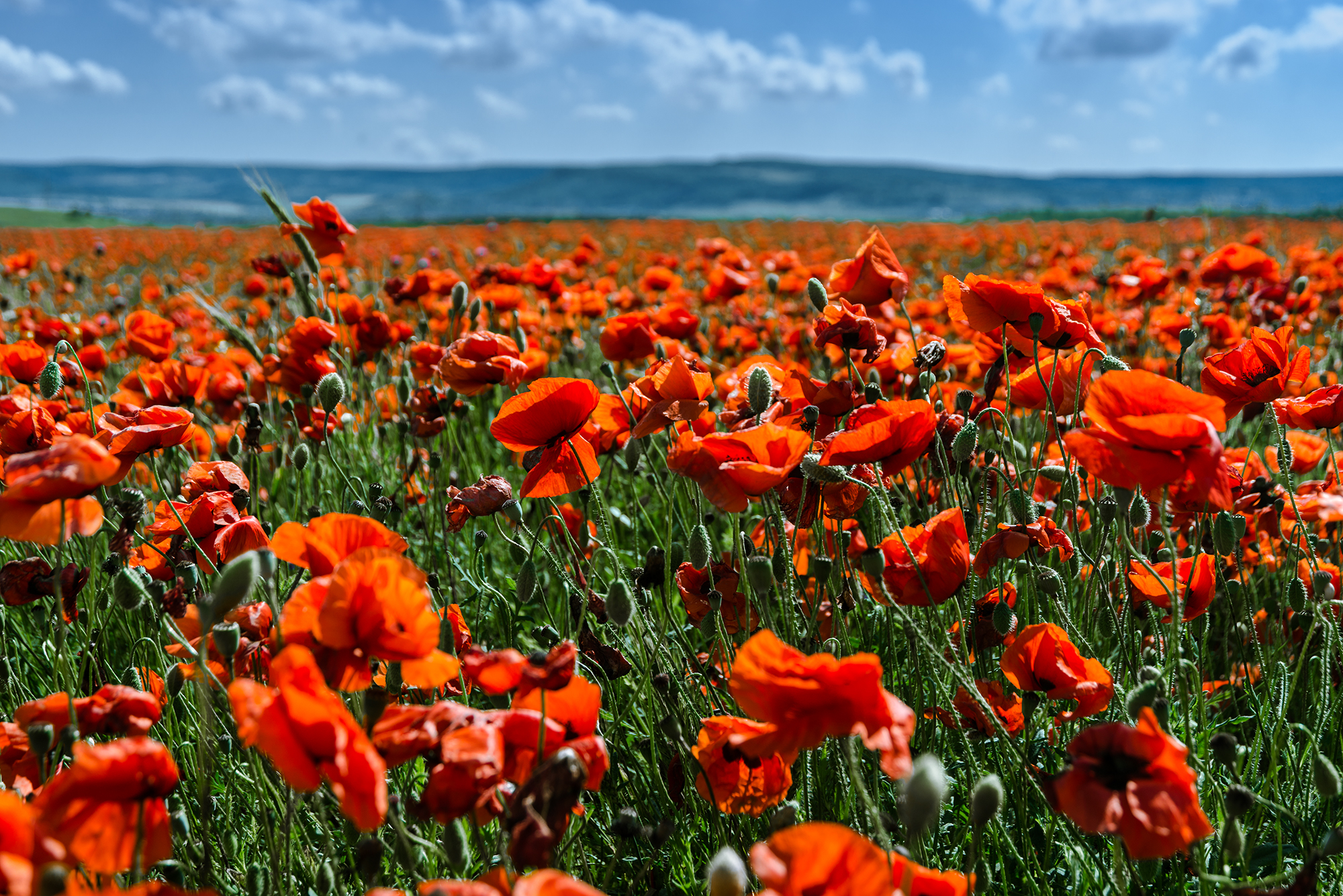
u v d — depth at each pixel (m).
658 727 2.38
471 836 2.13
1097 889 1.96
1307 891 1.54
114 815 1.34
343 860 2.04
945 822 2.20
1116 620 2.40
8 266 8.62
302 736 1.26
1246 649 2.76
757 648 1.39
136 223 45.97
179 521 2.14
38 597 2.14
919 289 10.05
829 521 2.64
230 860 1.96
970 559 2.07
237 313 6.96
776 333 6.05
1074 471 2.53
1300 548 2.64
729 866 1.16
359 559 1.43
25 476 1.48
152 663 2.78
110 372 6.27
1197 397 1.60
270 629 1.90
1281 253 15.06
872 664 1.35
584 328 6.72
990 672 2.36
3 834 1.09
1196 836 1.32
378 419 4.72
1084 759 1.39
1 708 2.59
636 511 3.25
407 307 6.99
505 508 2.44
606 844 2.15
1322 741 2.37
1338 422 2.40
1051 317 2.40
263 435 4.90
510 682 1.50
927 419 2.03
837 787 2.17
